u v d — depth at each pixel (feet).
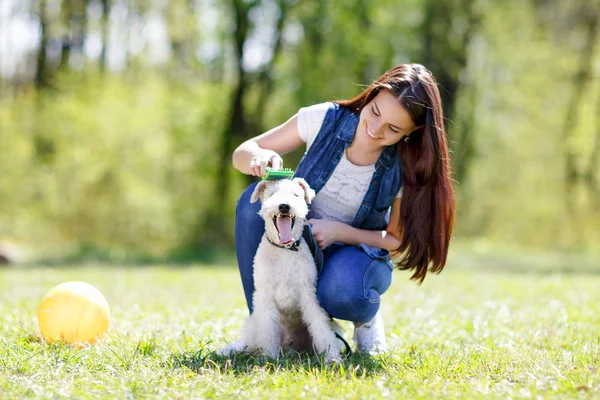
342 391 10.44
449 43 72.90
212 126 69.62
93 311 14.67
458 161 77.00
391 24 71.46
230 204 69.05
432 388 10.77
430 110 12.82
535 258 60.44
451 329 17.19
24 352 13.16
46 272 38.83
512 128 83.92
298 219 12.86
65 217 61.21
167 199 64.23
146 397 10.34
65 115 61.93
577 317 19.02
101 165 60.70
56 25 67.92
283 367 12.21
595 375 11.25
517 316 19.35
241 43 66.44
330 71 67.26
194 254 60.75
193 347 14.17
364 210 13.94
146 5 69.56
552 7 76.38
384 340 14.69
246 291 14.47
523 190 84.33
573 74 75.36
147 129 63.46
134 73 71.05
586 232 78.28
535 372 11.74
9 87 69.36
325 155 13.82
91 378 11.53
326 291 13.19
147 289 27.68
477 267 50.80
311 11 65.92
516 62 78.84
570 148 75.25
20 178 60.44
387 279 14.03
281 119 68.69
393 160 13.71
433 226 13.62
